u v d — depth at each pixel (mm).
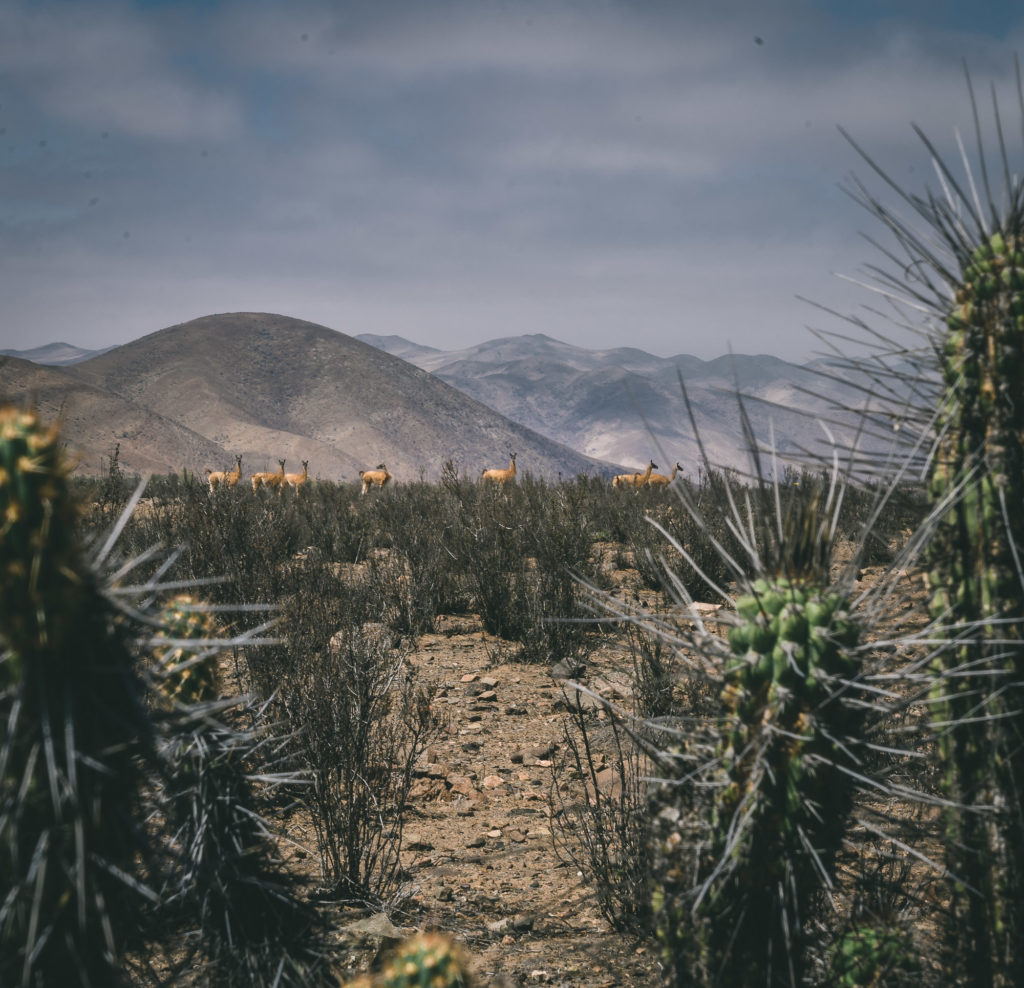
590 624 7172
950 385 2123
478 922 3324
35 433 1597
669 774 2260
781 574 2109
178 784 2461
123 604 1741
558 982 2889
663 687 4703
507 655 7121
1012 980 2068
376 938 3027
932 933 2668
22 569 1540
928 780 2586
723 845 2055
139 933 1981
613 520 11852
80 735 1658
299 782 2881
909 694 2311
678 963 2115
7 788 1601
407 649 7000
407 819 4238
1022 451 2070
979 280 2070
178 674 2473
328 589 7750
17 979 1632
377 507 14438
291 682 4520
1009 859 2068
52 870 1626
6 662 1584
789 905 2070
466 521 10852
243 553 7973
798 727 2006
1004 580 2066
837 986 2211
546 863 3787
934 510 2086
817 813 2027
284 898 2740
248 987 2574
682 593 2332
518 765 4867
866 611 2168
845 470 2131
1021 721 2064
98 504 6430
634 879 3303
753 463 2098
